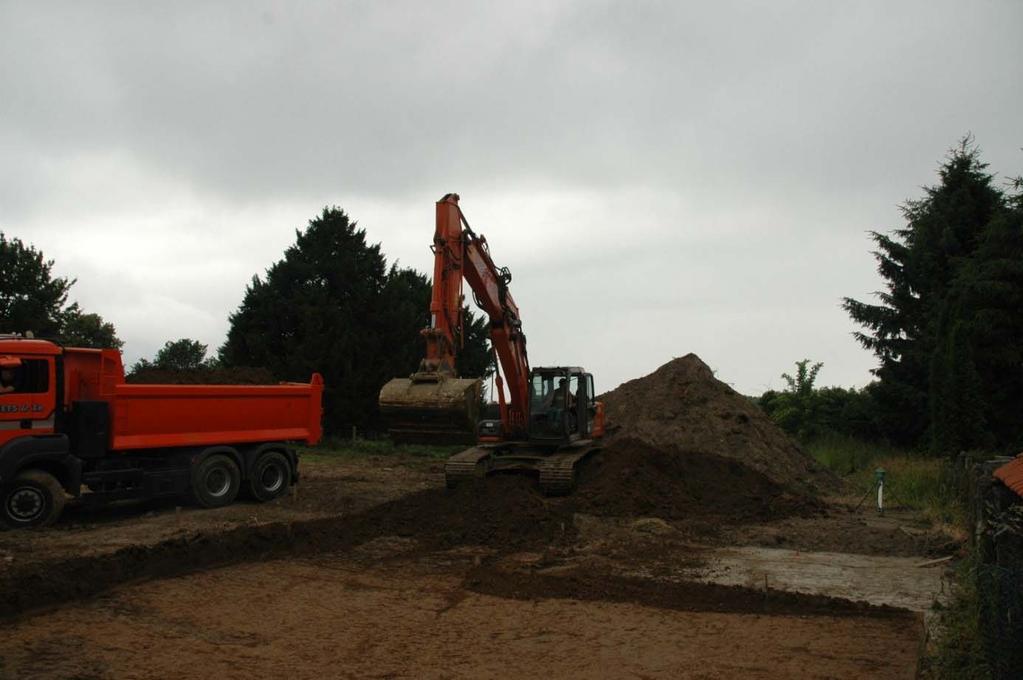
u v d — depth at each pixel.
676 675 6.45
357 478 18.92
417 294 32.62
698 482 16.31
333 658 6.74
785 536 12.63
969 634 6.36
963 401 21.42
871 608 8.45
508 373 16.50
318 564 10.29
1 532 11.60
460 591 9.05
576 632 7.58
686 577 9.89
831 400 30.91
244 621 7.77
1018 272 21.88
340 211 29.77
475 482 14.59
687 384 21.30
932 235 28.03
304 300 27.42
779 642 7.34
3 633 7.22
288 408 15.46
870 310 29.59
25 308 26.03
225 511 13.85
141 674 6.25
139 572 9.38
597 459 16.78
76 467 12.35
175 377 16.09
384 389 13.57
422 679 6.27
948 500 15.74
